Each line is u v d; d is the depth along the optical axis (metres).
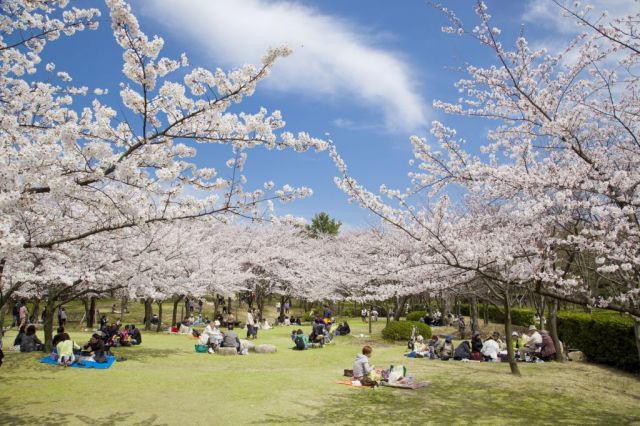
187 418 6.79
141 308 34.91
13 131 5.40
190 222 6.11
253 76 5.18
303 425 6.54
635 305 6.17
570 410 7.48
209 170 6.04
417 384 9.26
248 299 33.34
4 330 17.08
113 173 5.05
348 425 6.58
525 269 6.75
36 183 4.68
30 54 6.27
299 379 10.01
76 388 8.66
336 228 44.75
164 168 5.33
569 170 6.33
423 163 7.99
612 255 5.88
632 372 11.34
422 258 7.63
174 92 5.17
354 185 6.93
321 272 26.98
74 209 8.09
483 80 7.60
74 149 4.74
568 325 14.48
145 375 10.15
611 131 7.10
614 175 5.55
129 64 4.84
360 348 16.98
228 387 9.00
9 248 4.17
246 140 5.61
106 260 10.08
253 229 33.47
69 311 30.12
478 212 12.11
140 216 5.69
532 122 7.30
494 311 26.56
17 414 6.87
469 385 9.40
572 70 7.09
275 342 18.77
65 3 5.80
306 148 5.70
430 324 25.19
